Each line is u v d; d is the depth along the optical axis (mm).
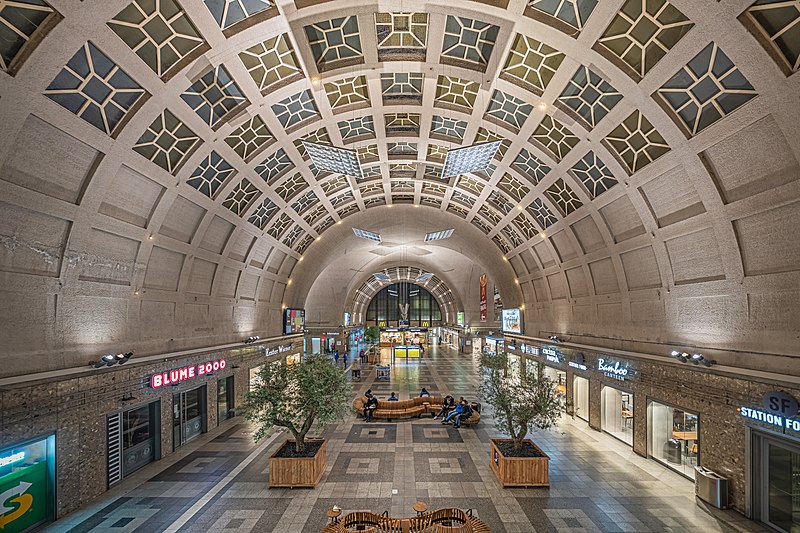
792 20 6891
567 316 22375
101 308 12133
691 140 10047
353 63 12125
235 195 17109
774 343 9719
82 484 10930
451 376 34281
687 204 11750
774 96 7840
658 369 13586
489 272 32312
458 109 14984
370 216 29375
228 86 11758
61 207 9992
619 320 16734
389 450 15180
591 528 9508
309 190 21141
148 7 8406
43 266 10125
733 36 7562
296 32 10234
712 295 11625
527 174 17781
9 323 9258
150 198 12977
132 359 13164
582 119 12523
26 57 7520
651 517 10055
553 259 22453
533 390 12883
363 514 8859
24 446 9422
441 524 8727
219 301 19906
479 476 12656
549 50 10883
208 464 13953
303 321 33250
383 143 18078
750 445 9984
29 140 8750
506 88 12719
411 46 11742
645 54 9266
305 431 12617
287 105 13914
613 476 12688
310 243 29609
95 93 9266
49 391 9977
